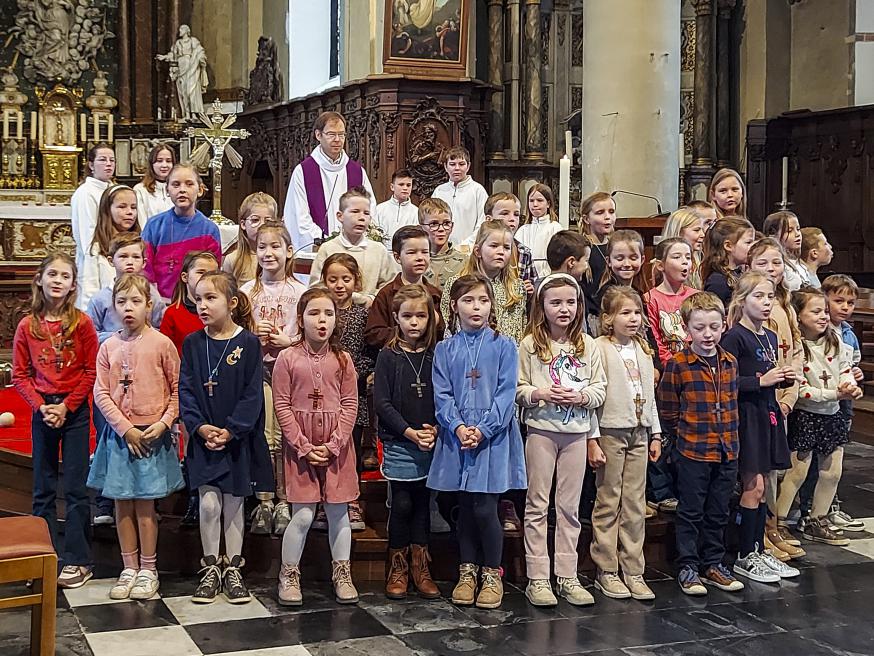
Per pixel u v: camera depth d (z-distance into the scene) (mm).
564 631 4430
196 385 4715
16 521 4020
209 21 15484
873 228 12250
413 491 4855
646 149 8906
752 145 13203
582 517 5309
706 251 5730
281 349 5242
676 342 5348
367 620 4512
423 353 4867
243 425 4664
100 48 15383
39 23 15055
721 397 4957
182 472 5199
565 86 13719
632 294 4957
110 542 5273
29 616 4562
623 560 4930
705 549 5070
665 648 4270
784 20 13312
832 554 5574
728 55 13555
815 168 12891
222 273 4793
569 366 4809
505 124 13422
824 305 5652
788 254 6105
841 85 12828
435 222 5508
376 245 5656
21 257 13984
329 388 4715
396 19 10625
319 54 14477
